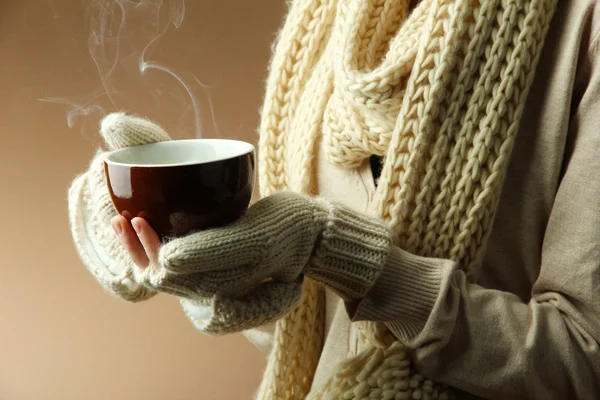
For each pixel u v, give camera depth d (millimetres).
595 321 786
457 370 803
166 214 721
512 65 793
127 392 1848
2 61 1493
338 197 946
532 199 829
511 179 840
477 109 804
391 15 883
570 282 786
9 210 1647
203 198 718
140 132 841
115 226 744
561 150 805
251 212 762
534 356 785
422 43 804
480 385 797
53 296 1750
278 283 782
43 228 1665
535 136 819
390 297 810
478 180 813
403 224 835
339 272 795
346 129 885
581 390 788
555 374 789
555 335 790
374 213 847
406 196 826
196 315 779
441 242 831
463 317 799
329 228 783
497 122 800
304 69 982
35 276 1725
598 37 776
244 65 1499
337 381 862
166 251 705
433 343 800
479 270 864
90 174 943
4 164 1596
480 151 805
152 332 1794
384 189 836
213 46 1485
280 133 1000
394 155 826
